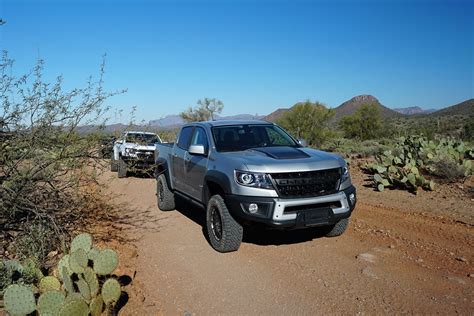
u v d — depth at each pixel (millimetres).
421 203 8805
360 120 32688
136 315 4168
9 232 6012
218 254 5906
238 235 5828
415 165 12188
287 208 5469
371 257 5531
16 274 4496
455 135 28922
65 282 3938
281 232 6891
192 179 7121
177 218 8070
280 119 26625
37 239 5484
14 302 3633
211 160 6426
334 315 4098
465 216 7691
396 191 10078
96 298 3725
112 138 6234
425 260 5438
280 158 5809
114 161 6477
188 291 4738
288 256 5730
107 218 7570
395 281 4793
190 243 6453
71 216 6707
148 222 7746
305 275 5059
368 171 12734
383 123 33625
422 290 4543
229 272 5238
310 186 5625
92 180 6262
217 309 4305
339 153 18766
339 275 5016
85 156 5848
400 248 5930
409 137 16297
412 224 7176
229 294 4633
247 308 4305
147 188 11867
